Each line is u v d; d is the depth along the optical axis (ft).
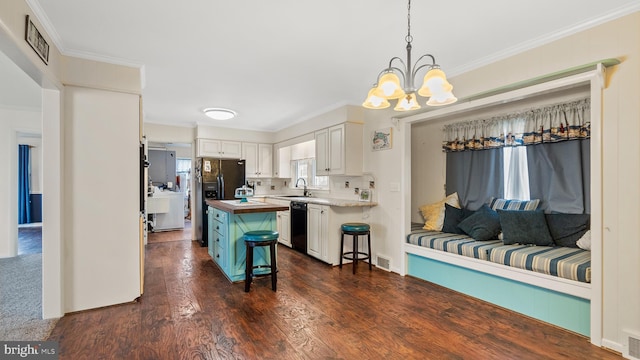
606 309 6.86
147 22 7.13
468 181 12.59
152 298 9.68
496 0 6.26
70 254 8.59
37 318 8.25
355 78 10.97
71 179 8.59
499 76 8.96
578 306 7.50
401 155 12.31
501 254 8.91
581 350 6.80
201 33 7.66
